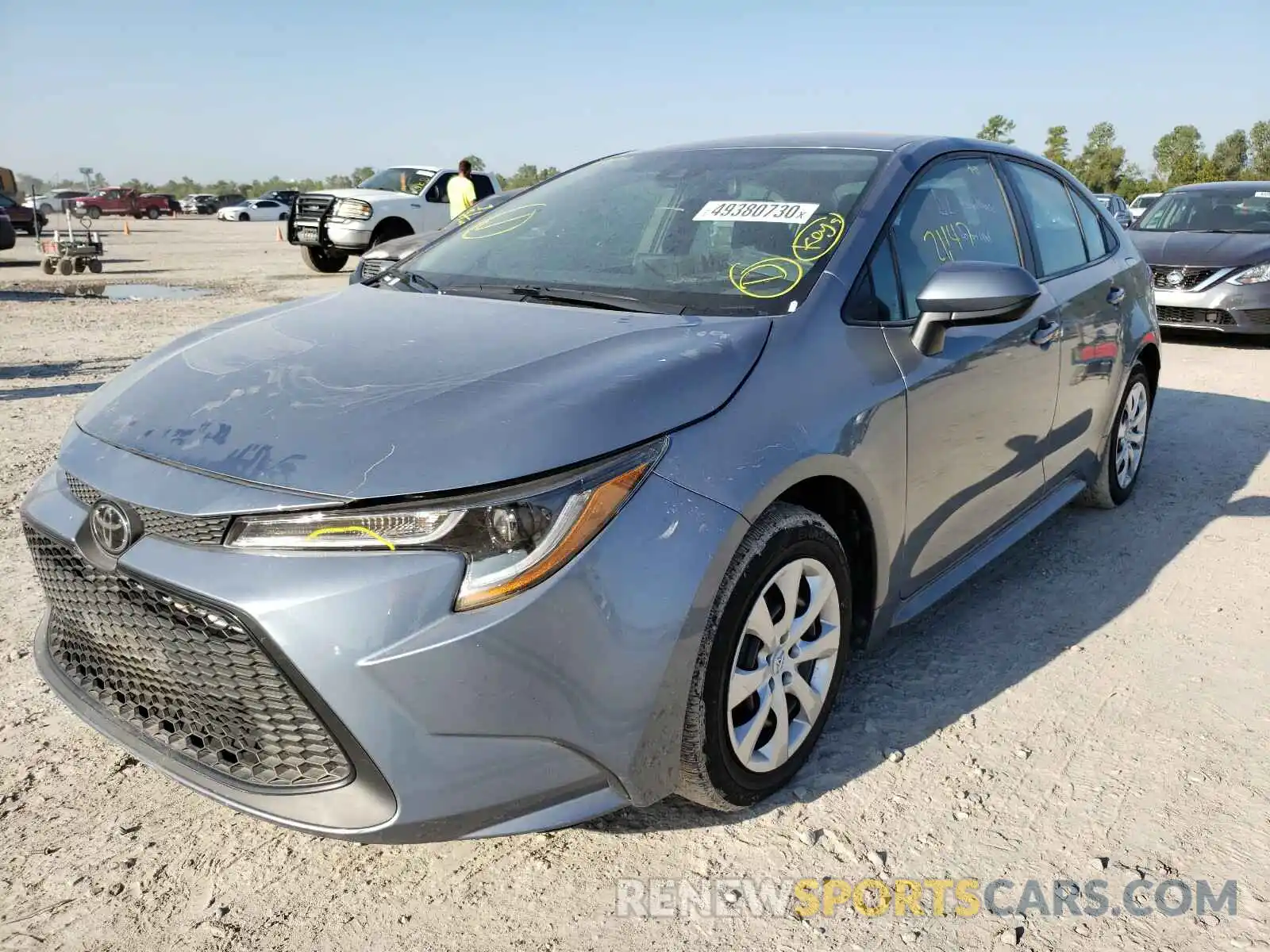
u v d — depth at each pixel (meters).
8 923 2.02
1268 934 2.00
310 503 1.84
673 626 1.97
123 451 2.12
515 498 1.85
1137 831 2.31
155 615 1.97
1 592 3.52
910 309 2.80
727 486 2.08
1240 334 9.19
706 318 2.47
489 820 1.91
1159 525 4.30
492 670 1.82
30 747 2.63
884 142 3.24
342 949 1.97
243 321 2.83
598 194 3.35
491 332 2.42
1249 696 2.90
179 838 2.30
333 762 1.90
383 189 16.89
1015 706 2.84
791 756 2.43
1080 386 3.76
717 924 2.04
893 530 2.65
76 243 16.14
